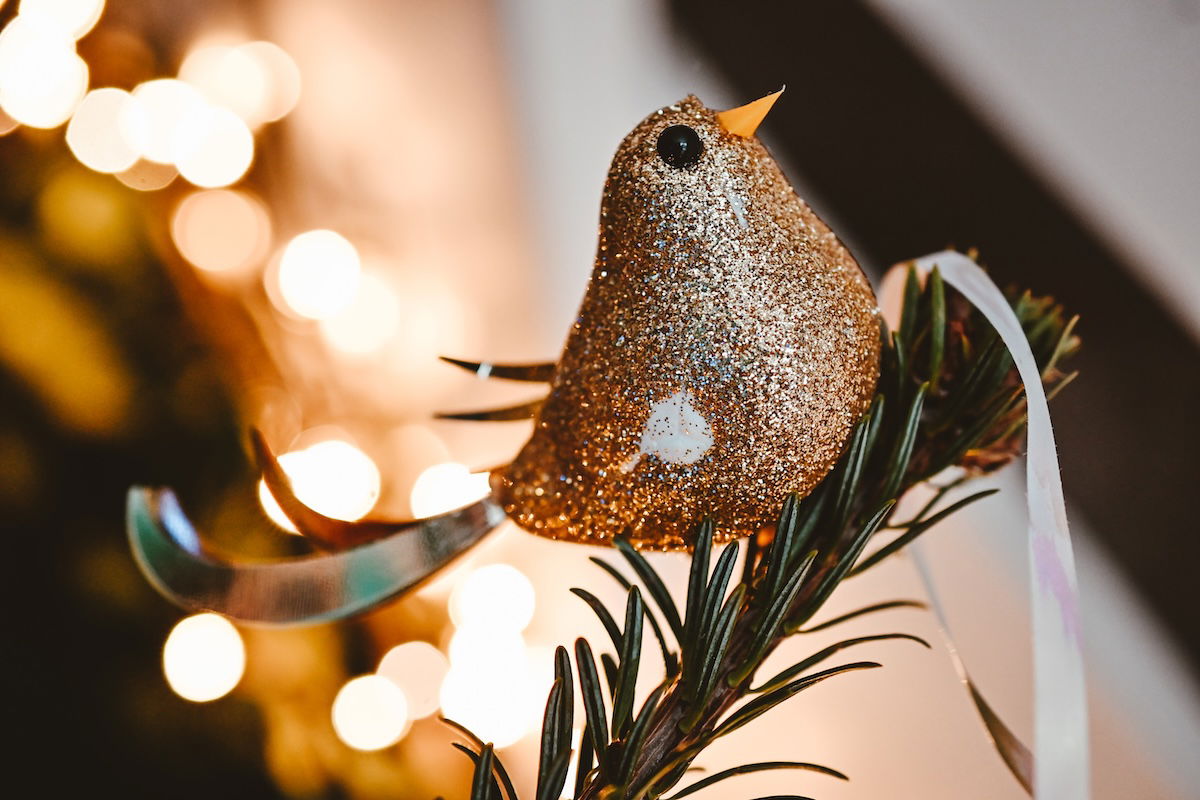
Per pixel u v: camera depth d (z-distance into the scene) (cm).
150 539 19
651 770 19
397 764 33
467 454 48
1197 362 40
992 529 38
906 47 46
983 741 36
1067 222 43
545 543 44
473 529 19
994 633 36
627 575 35
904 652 37
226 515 30
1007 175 45
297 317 42
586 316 19
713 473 19
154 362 32
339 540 19
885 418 21
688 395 19
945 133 46
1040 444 18
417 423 47
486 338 49
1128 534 40
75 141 32
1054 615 18
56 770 28
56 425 30
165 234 34
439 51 48
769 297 19
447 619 40
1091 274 43
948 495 28
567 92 50
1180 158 42
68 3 34
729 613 18
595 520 19
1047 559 18
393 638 37
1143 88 43
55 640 29
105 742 29
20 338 29
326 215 47
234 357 35
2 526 29
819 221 20
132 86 38
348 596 19
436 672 37
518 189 50
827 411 19
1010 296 22
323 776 31
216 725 30
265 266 42
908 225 46
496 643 39
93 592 29
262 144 44
